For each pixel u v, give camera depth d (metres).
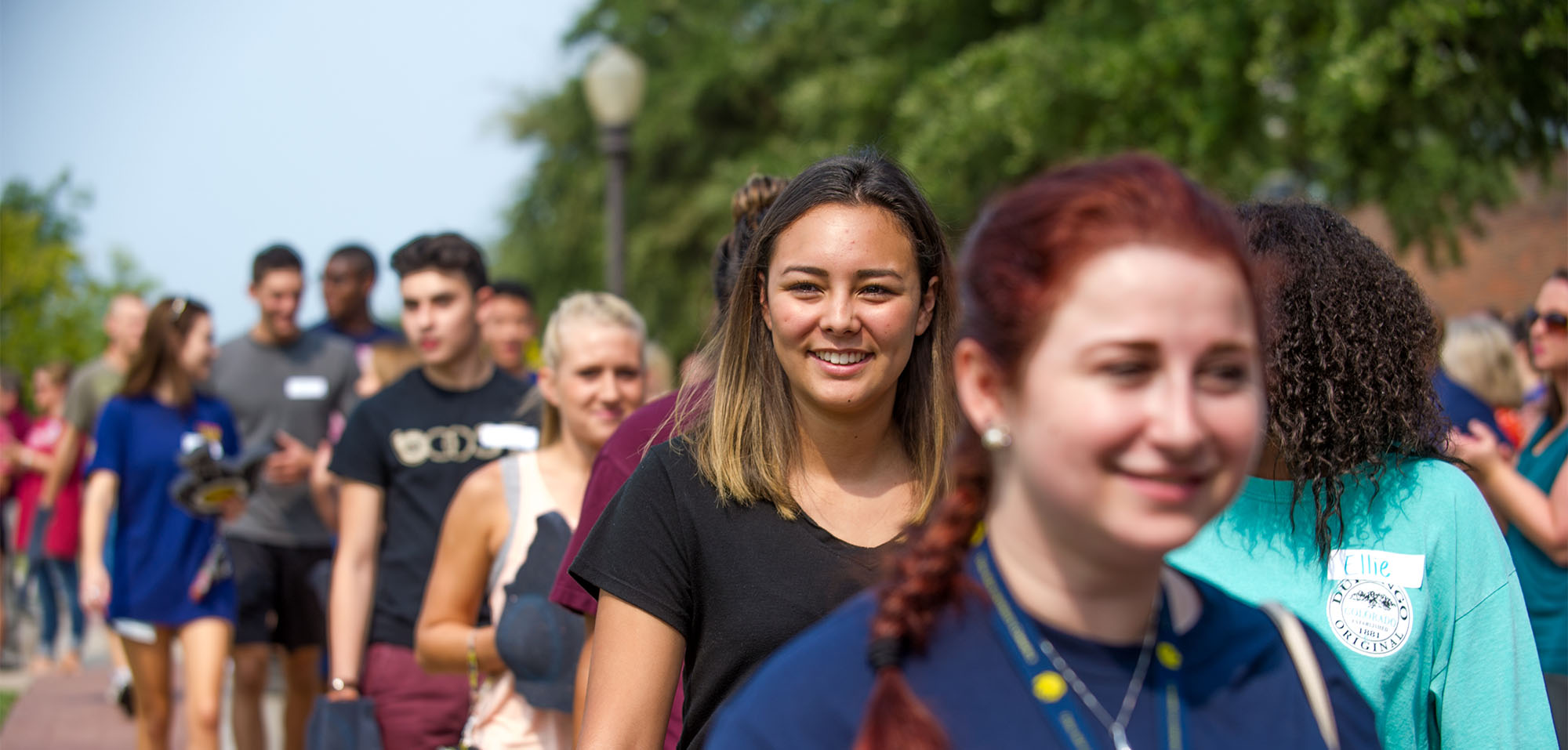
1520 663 2.77
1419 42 12.45
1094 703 1.72
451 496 6.12
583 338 5.01
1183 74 15.43
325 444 8.57
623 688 3.05
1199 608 1.84
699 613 3.10
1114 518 1.63
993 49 17.11
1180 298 1.61
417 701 5.64
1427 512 2.78
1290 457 2.79
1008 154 17.45
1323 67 13.49
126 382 7.69
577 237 36.84
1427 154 14.95
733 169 30.12
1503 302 26.80
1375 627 2.74
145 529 7.48
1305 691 1.84
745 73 32.62
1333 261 2.84
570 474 5.09
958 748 1.68
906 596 1.74
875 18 22.33
